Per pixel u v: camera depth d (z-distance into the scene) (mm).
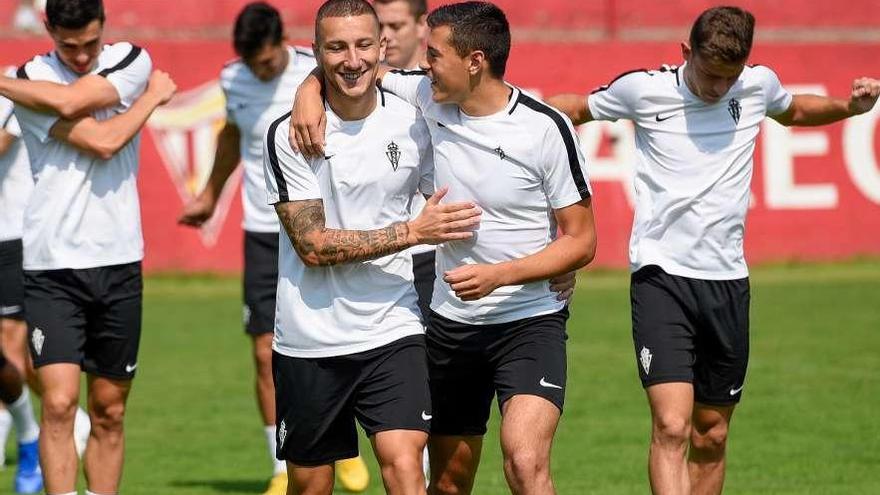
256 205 33656
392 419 22188
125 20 74875
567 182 22516
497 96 22453
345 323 22391
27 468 33156
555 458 35156
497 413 42844
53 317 26531
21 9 73438
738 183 25172
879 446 36219
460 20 21891
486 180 22562
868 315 59531
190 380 47469
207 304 64500
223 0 75750
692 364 24906
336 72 21516
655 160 25250
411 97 23156
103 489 27578
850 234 73750
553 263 22188
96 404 27625
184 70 68375
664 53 73375
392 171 22406
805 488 31469
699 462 26312
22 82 25969
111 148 26234
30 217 26828
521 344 23094
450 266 23391
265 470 34688
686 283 24875
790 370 47469
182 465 35188
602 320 59125
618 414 41031
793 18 80062
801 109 26312
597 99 25922
